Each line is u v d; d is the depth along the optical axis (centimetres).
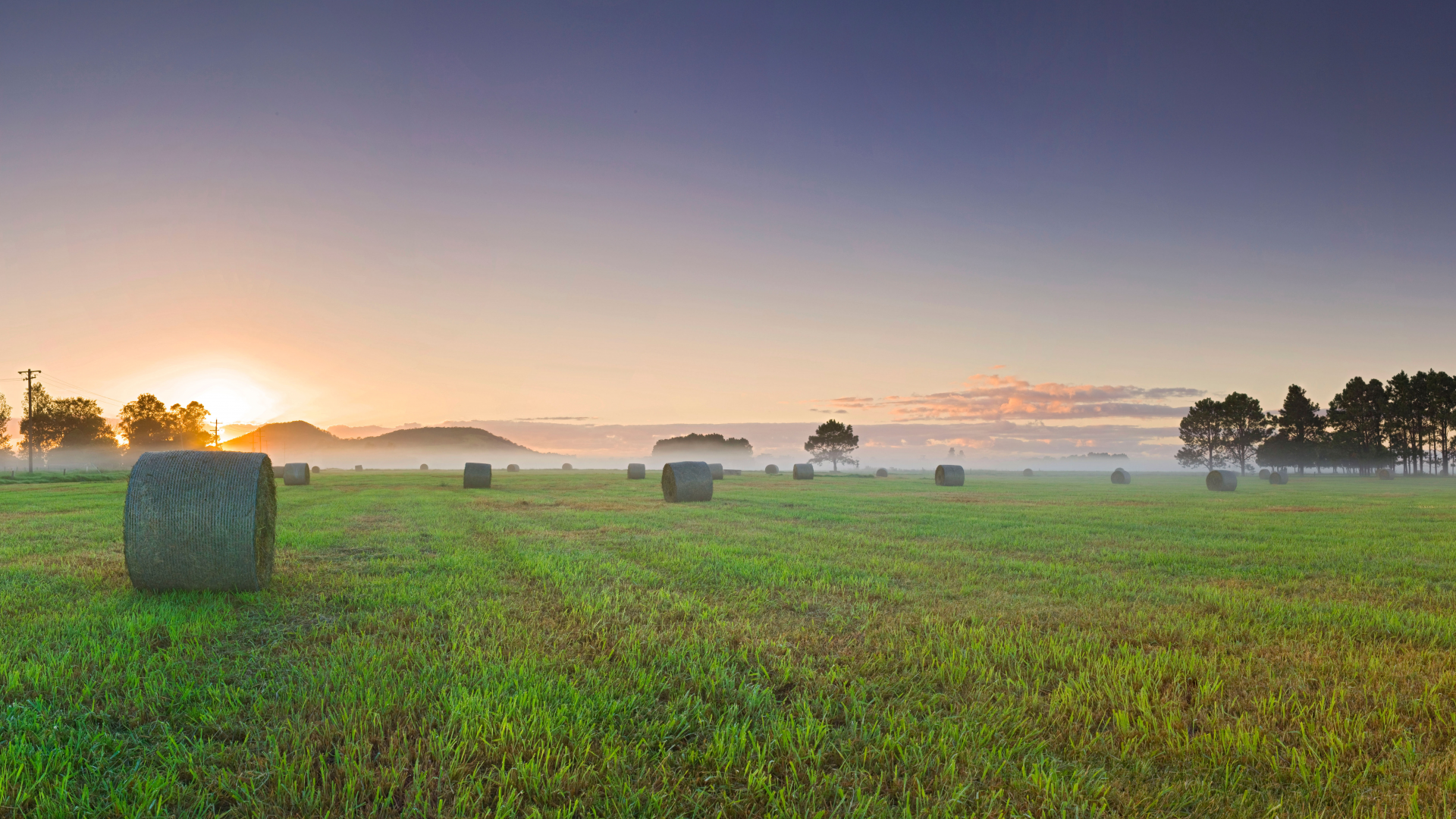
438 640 704
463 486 4428
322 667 601
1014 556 1352
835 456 14775
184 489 924
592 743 469
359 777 407
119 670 599
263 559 988
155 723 496
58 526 1747
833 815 387
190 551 913
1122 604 904
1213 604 916
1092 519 2150
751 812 396
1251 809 400
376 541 1494
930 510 2494
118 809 388
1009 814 392
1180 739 483
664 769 435
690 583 1029
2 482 4641
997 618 827
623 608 858
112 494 3256
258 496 958
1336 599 966
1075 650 674
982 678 594
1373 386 10350
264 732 482
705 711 531
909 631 766
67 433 12419
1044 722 514
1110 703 545
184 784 420
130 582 1006
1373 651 699
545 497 3188
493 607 841
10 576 1047
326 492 3650
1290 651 695
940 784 423
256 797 399
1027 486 5450
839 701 555
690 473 2894
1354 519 2253
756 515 2234
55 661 610
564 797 405
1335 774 434
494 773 425
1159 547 1502
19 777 409
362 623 766
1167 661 639
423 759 442
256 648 678
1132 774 444
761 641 711
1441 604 938
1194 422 12006
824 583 1026
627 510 2448
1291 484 6688
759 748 468
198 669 611
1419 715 536
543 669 608
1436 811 396
